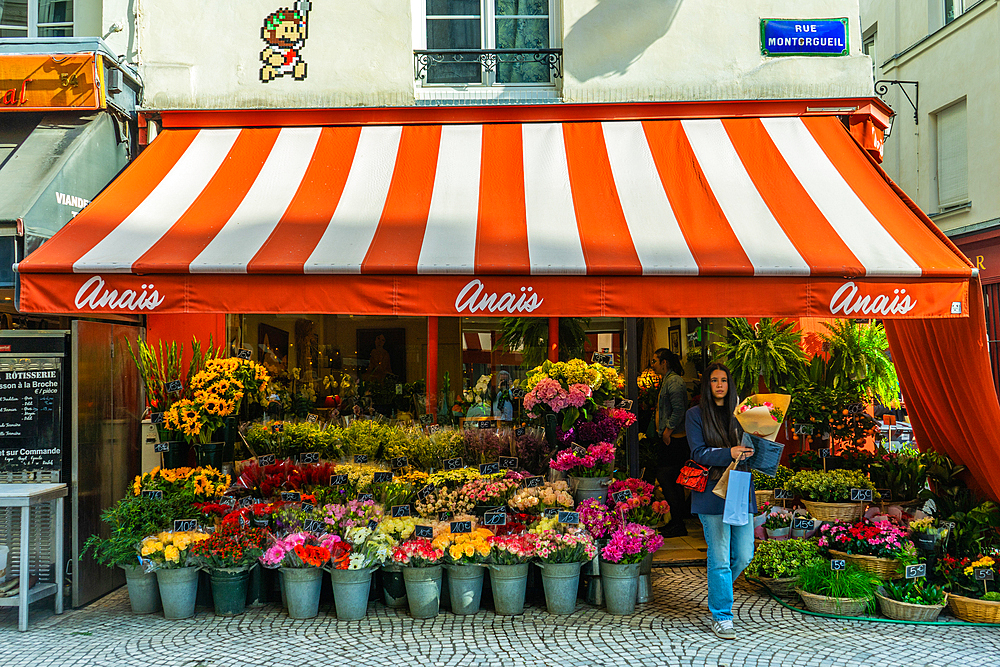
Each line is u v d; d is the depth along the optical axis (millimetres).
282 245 4980
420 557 4906
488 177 5945
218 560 4930
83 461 5301
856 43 6773
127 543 4984
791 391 6793
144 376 5738
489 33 7012
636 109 6676
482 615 5027
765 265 4742
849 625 4762
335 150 6379
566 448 5824
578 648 4414
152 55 6730
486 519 5242
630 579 5008
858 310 4816
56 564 5078
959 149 12641
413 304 4777
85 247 4953
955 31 12539
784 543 5488
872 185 5809
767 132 6516
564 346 6672
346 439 6117
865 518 5871
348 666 4172
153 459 6207
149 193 5738
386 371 6555
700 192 5719
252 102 6734
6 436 5203
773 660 4207
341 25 6793
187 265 4723
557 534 4957
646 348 7406
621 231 5180
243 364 5844
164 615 5035
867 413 7137
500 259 4770
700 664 4168
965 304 4836
